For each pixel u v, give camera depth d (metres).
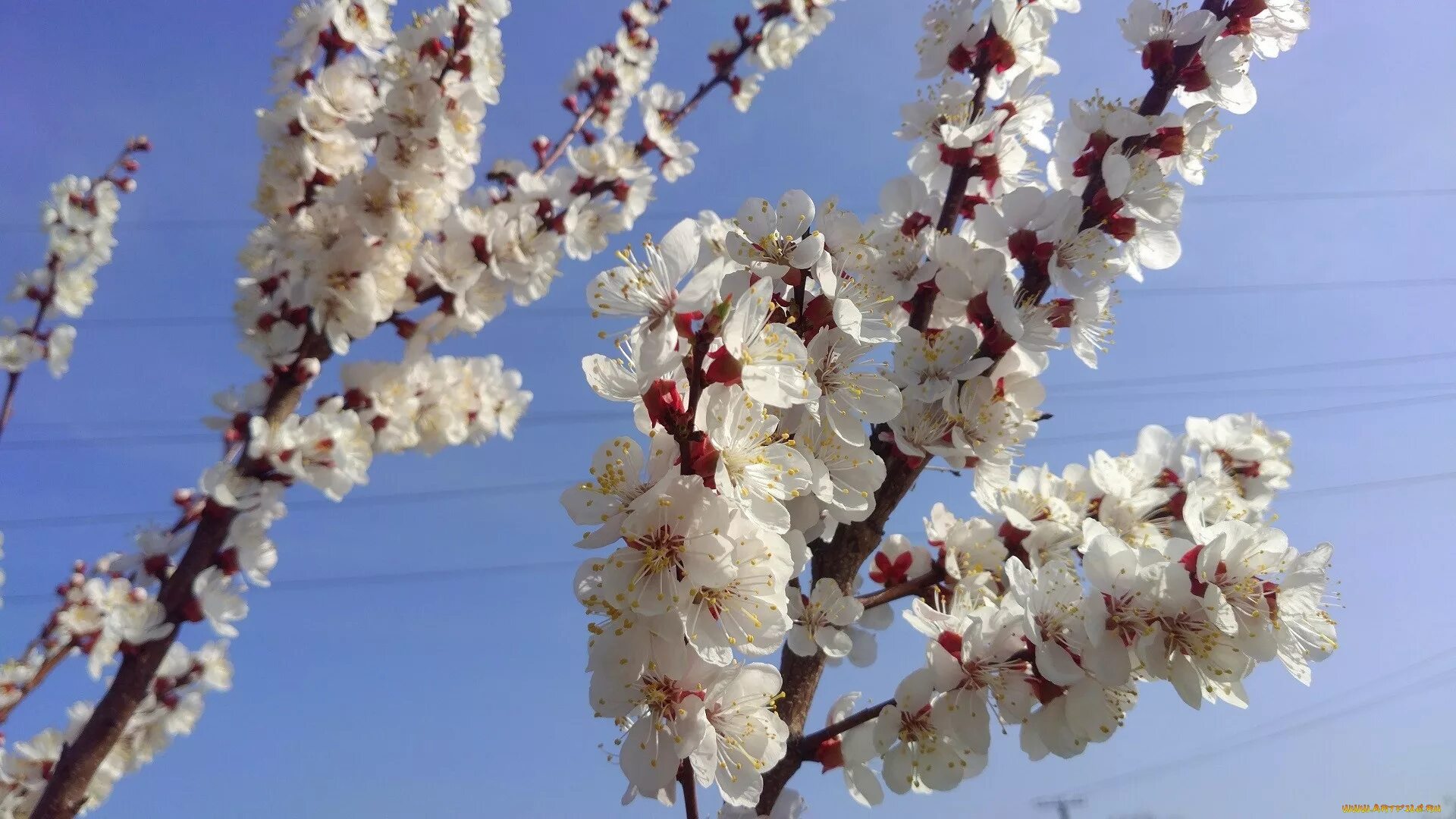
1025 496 0.32
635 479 0.20
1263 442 0.37
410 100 0.29
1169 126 0.31
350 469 0.26
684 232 0.20
